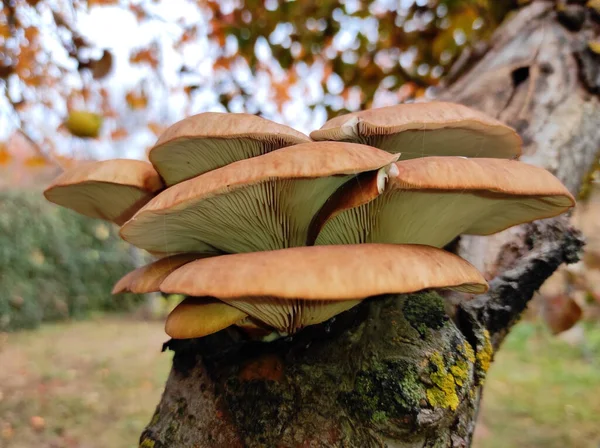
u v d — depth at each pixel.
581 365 0.83
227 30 0.50
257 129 0.16
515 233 0.20
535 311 0.86
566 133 0.23
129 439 0.53
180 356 0.17
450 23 0.46
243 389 0.15
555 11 0.26
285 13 0.48
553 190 0.14
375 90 0.52
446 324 0.14
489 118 0.18
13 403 0.60
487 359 0.15
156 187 0.19
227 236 0.17
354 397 0.13
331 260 0.12
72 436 0.53
